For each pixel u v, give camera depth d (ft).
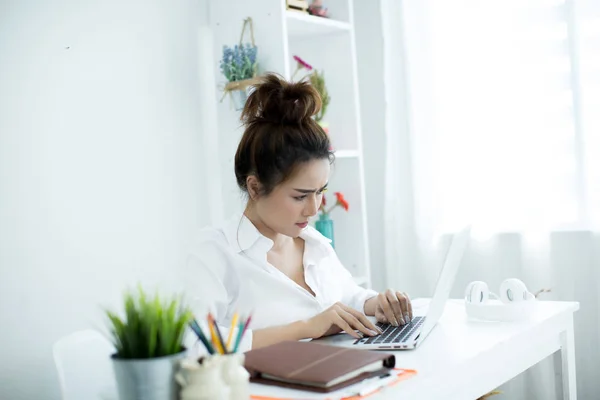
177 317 3.79
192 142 8.84
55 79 7.37
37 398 7.10
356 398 3.94
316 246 6.50
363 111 10.87
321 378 3.94
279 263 6.30
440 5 9.61
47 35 7.31
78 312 7.47
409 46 9.82
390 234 10.20
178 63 8.69
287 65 8.50
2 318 6.84
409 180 10.01
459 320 5.98
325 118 9.91
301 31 9.57
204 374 3.48
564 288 8.99
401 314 5.89
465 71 9.48
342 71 9.73
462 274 9.72
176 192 8.61
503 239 9.41
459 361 4.70
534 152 9.06
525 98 9.09
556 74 8.87
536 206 9.07
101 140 7.79
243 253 6.09
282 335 5.32
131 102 8.13
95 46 7.76
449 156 9.66
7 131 6.96
